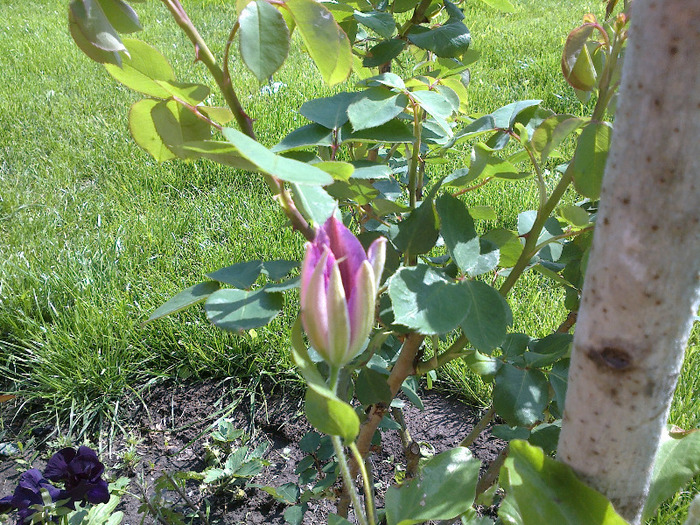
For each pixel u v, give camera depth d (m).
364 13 0.48
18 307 0.91
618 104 0.22
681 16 0.19
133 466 0.73
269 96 1.45
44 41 2.01
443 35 0.48
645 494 0.27
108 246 1.02
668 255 0.21
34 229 1.09
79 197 1.17
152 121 0.34
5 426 0.81
